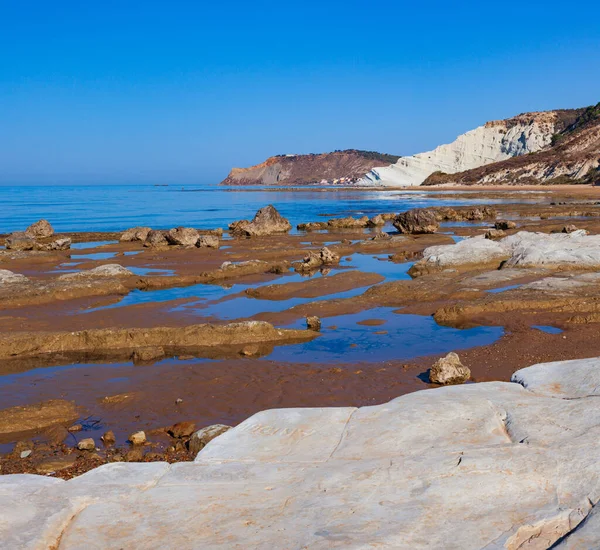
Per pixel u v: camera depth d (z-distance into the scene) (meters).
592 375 5.91
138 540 3.83
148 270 23.23
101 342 12.76
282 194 114.81
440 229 37.97
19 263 25.47
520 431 4.88
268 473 4.63
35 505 4.25
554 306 14.34
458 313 14.38
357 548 3.56
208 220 51.56
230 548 3.68
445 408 5.39
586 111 132.00
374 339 12.88
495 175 118.62
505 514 3.88
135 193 137.38
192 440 7.40
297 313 15.30
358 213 56.16
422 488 4.20
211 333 12.91
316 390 9.70
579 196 70.56
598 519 3.67
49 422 8.65
